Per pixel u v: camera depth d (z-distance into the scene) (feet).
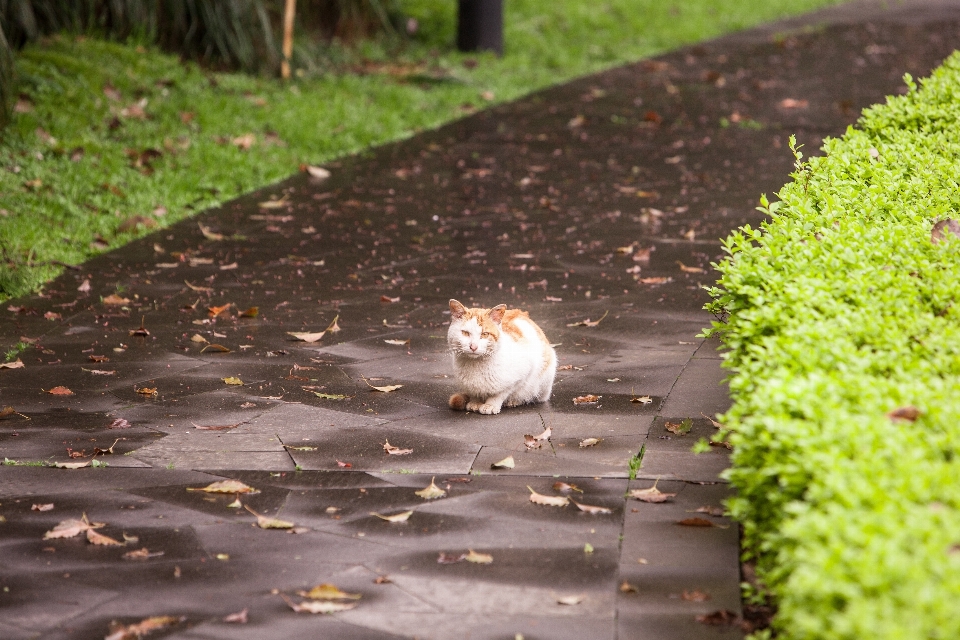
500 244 42.96
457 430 25.21
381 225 45.75
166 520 20.62
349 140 58.80
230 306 35.68
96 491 22.00
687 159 56.44
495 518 20.47
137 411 26.71
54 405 27.14
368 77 71.36
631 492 21.30
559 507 20.89
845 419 14.93
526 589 17.79
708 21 99.25
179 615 17.13
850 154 30.60
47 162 47.70
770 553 16.74
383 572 18.47
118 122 53.52
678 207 47.88
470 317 25.25
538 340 26.63
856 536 12.35
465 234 44.45
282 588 17.99
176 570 18.58
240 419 26.09
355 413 26.43
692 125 63.87
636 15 96.89
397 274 39.17
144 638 16.40
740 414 16.80
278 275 39.17
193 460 23.62
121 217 44.98
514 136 62.03
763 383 16.58
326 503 21.33
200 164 51.65
